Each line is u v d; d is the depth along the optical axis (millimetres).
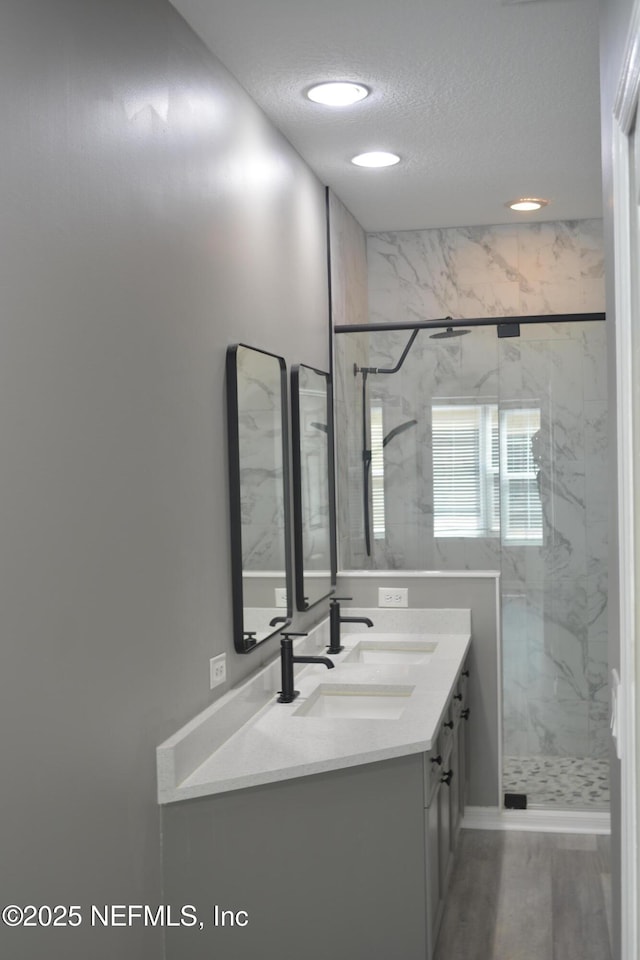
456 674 3426
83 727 1951
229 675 2871
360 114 3350
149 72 2330
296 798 2486
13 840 1689
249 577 3021
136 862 2234
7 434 1678
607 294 2213
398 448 4379
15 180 1716
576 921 3301
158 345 2359
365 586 4398
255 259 3201
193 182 2623
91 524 1988
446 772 3139
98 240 2039
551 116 3400
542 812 4180
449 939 3195
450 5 2533
